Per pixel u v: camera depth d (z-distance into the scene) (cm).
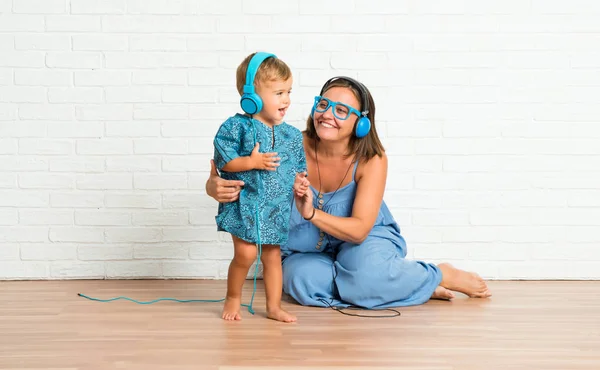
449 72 329
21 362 203
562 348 222
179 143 327
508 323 254
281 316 255
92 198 327
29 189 325
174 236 329
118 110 325
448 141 331
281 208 252
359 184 283
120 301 284
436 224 333
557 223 335
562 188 334
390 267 278
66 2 322
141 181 328
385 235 293
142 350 216
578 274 334
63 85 324
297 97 327
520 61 330
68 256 328
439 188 332
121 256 329
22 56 322
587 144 333
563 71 331
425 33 328
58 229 327
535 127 332
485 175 333
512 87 331
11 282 323
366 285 276
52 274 328
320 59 327
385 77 329
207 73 326
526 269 333
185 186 328
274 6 325
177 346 220
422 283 286
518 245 335
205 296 295
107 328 241
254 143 246
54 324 246
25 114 323
